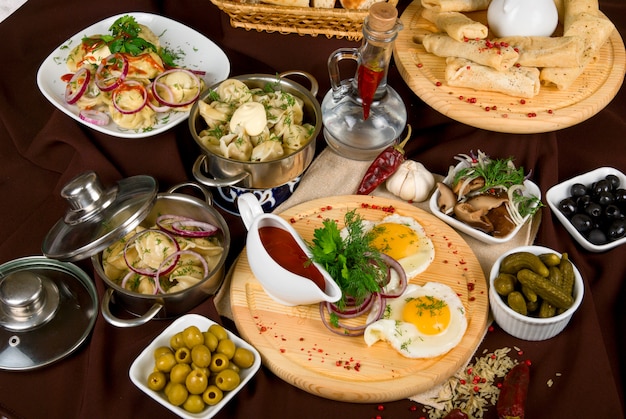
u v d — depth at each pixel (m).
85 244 1.02
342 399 0.99
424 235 1.11
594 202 1.15
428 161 1.23
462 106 1.15
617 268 1.11
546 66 1.17
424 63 1.21
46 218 1.18
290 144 1.13
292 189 1.19
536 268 1.01
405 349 1.00
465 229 1.12
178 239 1.08
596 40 1.20
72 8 1.34
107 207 1.05
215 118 1.13
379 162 1.17
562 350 1.04
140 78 1.15
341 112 1.20
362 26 1.16
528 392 1.01
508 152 1.21
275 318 1.04
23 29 1.34
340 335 1.03
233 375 0.96
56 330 1.05
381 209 1.15
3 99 1.29
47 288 1.07
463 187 1.14
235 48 1.30
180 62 1.23
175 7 1.34
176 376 0.96
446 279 1.07
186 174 1.19
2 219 1.20
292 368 1.00
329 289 0.99
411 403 1.00
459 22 1.18
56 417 1.00
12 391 1.01
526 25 1.18
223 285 1.09
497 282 1.03
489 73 1.15
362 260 1.02
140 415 0.99
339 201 1.16
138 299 1.02
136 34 1.19
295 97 1.18
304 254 1.03
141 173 1.19
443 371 0.99
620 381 1.04
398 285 1.05
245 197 1.04
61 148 1.22
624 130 1.27
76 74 1.16
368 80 1.14
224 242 1.07
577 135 1.28
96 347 1.02
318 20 1.22
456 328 1.02
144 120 1.14
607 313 1.09
